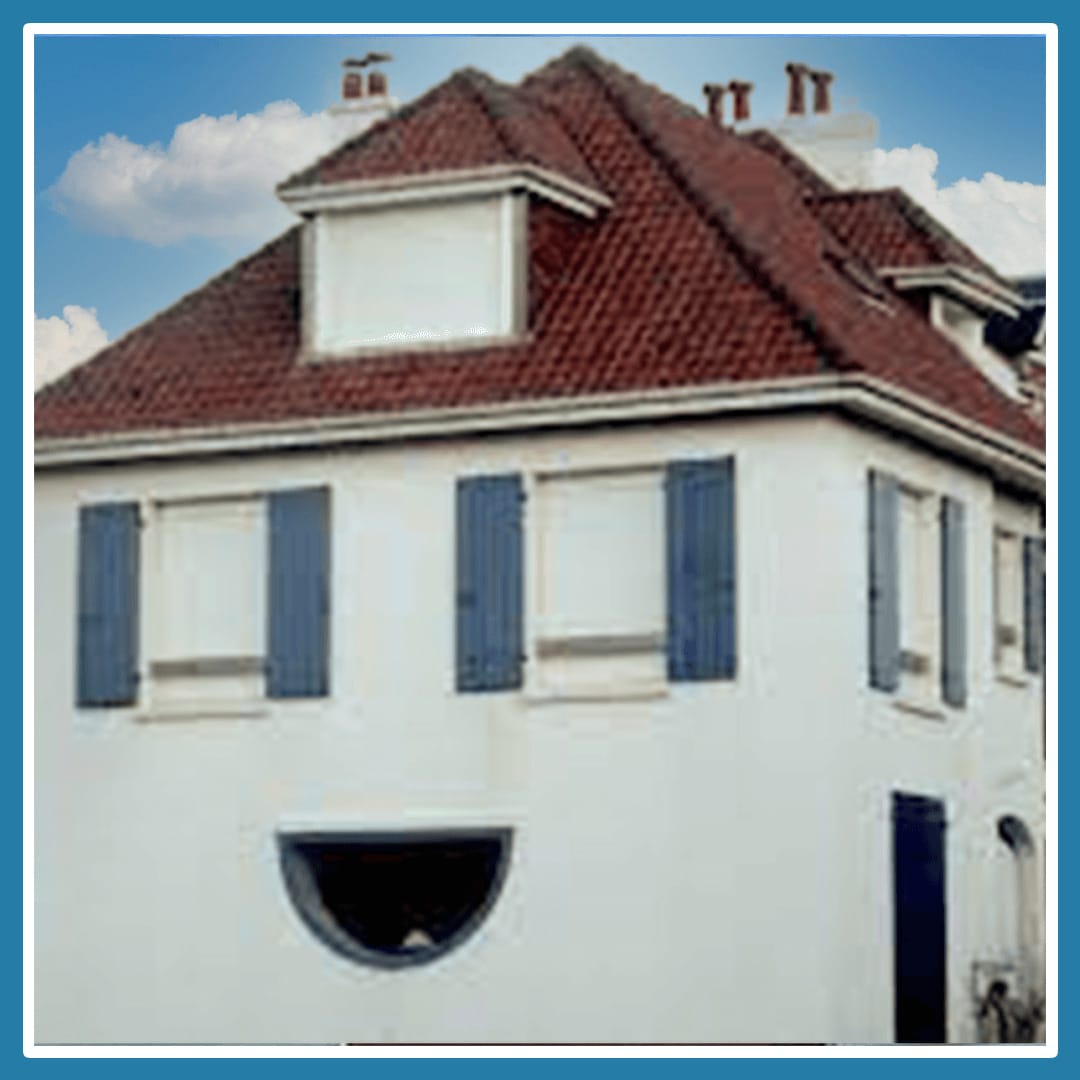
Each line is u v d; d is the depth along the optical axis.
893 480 49.62
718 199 50.81
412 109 51.41
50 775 51.56
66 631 51.56
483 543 49.28
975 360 54.81
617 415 48.47
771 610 47.81
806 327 48.16
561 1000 48.62
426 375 49.97
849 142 56.38
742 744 47.84
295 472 50.44
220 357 51.62
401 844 49.66
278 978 50.19
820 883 47.41
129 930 51.03
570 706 48.75
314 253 51.09
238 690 50.69
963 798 51.81
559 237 50.62
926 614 51.03
